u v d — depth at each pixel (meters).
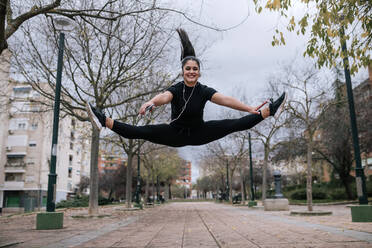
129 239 7.53
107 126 3.30
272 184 59.47
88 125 19.69
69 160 51.91
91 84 15.30
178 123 3.45
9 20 7.52
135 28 12.94
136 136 3.39
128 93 18.31
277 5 4.83
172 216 16.34
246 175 53.34
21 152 42.56
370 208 10.49
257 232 8.50
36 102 16.09
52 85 15.10
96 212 14.90
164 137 3.46
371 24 6.78
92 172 15.10
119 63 14.49
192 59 3.47
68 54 14.62
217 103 3.50
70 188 51.59
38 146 42.94
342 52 7.15
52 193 10.55
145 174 44.91
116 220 13.63
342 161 28.69
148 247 6.26
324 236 7.32
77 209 24.78
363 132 26.50
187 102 3.38
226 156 37.25
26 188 42.12
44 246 6.52
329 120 24.70
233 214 17.25
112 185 48.97
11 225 11.52
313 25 6.32
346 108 25.17
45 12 7.56
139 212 20.77
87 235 8.41
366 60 7.12
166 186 68.25
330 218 12.77
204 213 18.92
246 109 3.47
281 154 28.12
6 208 41.66
